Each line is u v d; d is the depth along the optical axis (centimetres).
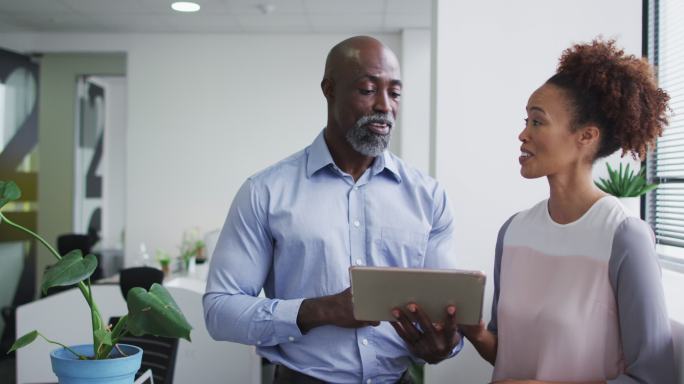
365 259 148
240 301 140
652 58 254
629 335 119
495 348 149
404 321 126
